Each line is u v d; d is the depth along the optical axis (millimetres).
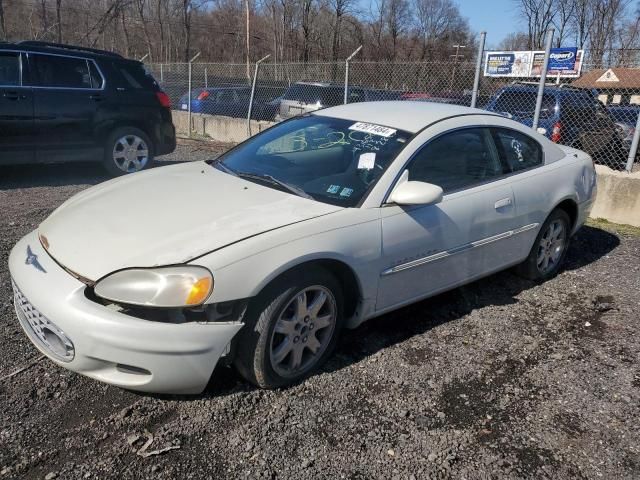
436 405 2957
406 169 3422
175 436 2582
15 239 5031
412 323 3863
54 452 2447
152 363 2543
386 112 4016
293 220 2957
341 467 2473
